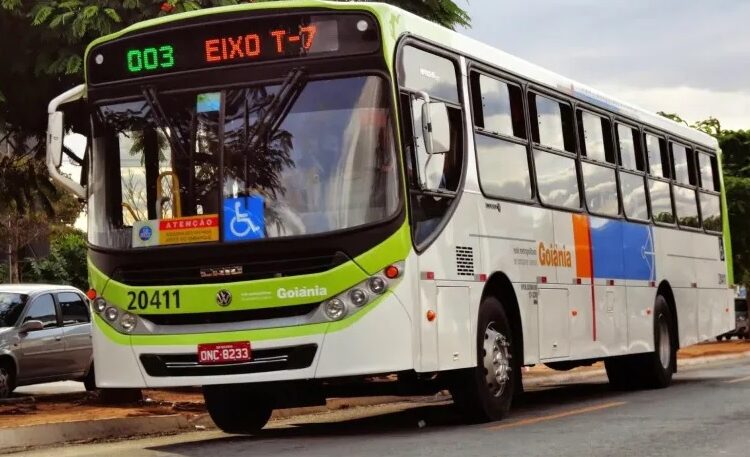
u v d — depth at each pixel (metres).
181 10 15.79
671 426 11.83
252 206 11.13
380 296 10.85
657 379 18.56
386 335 10.85
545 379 25.08
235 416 13.15
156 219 11.47
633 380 18.69
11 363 19.98
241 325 11.07
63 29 15.91
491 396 12.70
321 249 10.92
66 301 21.61
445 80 12.31
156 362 11.38
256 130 11.26
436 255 11.53
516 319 13.45
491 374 12.69
